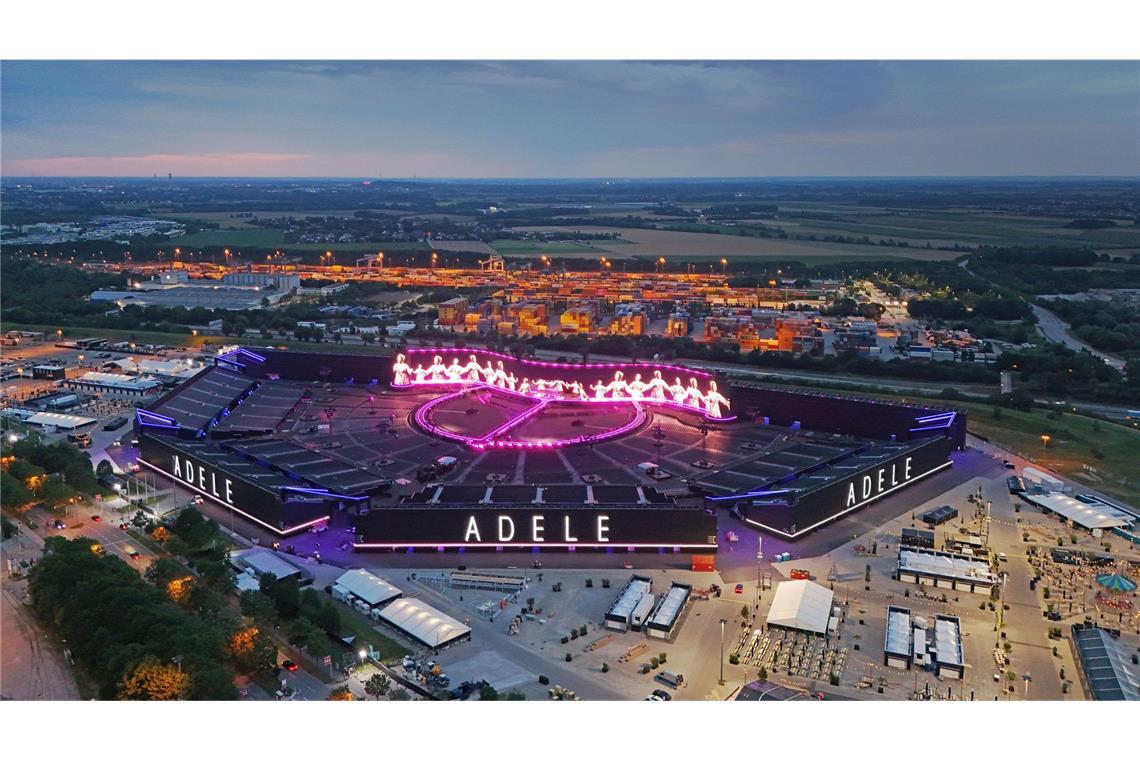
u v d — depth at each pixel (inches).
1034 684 7573.8
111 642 7322.8
